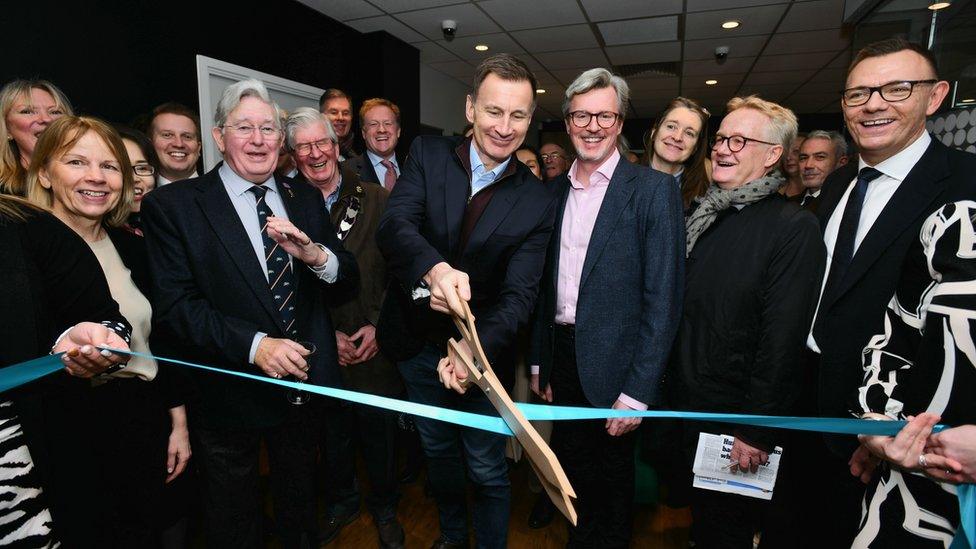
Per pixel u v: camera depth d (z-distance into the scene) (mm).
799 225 1158
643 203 1311
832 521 1179
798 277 1139
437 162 1343
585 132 1324
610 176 1385
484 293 1369
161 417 1336
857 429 677
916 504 775
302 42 4074
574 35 4902
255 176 1278
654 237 1287
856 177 1248
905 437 678
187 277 1227
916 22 2822
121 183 1204
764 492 1198
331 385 1437
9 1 2166
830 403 1102
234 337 1172
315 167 1777
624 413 680
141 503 1299
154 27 2832
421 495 2137
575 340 1391
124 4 2660
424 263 1083
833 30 4703
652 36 4934
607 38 4977
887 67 1047
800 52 5434
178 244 1218
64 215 1166
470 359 791
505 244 1296
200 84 3111
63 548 1145
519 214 1301
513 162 1346
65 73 2400
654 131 1943
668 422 1422
